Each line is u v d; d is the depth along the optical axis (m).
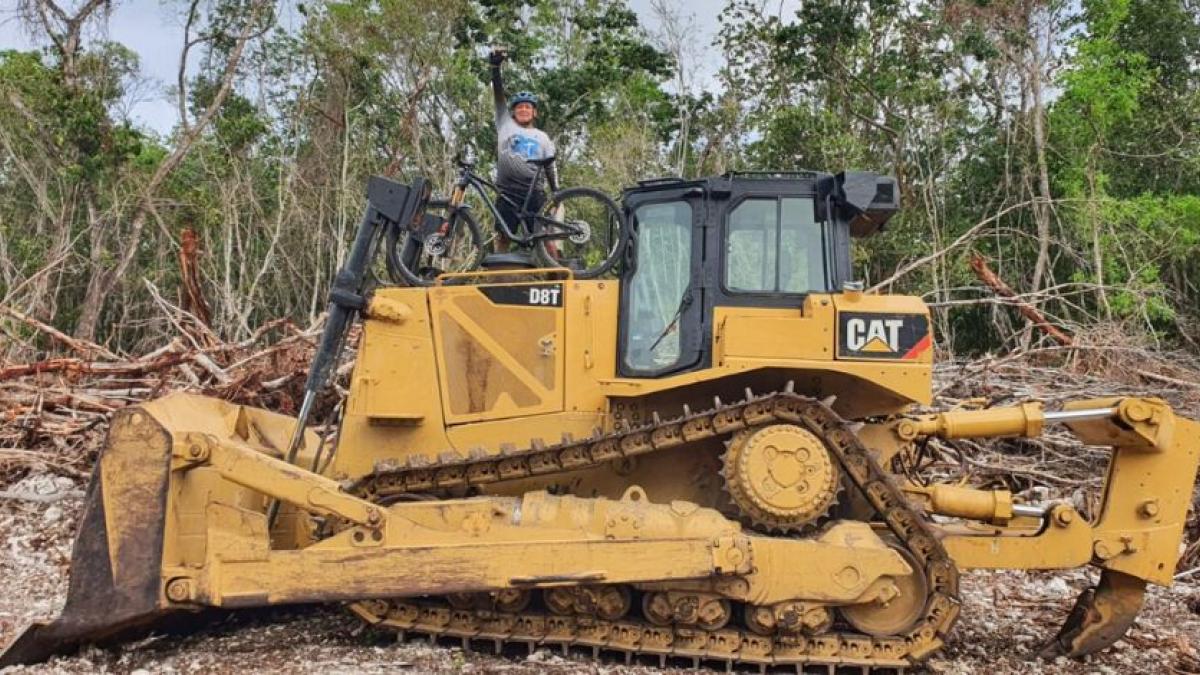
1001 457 10.48
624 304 6.36
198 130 26.83
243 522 5.73
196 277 15.30
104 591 5.60
